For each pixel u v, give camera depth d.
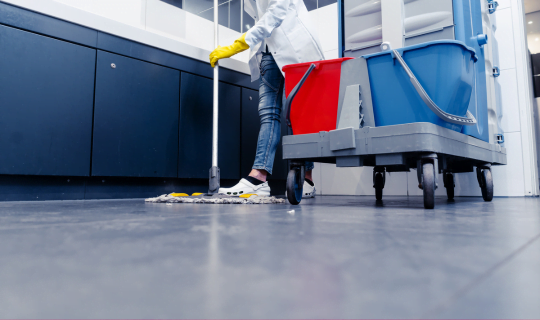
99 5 2.38
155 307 0.19
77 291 0.23
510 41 1.94
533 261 0.30
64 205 1.17
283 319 0.18
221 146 2.09
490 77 1.49
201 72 2.03
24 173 1.43
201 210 0.94
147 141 1.79
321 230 0.51
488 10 1.53
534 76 3.69
